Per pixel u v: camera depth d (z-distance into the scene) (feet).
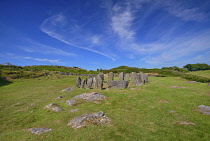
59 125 23.48
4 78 89.10
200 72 125.18
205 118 24.71
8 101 43.11
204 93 41.65
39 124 25.04
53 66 194.80
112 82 58.49
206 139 18.08
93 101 37.60
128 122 23.75
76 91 54.54
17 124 25.67
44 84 81.05
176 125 22.25
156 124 22.79
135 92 47.98
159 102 35.17
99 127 21.71
